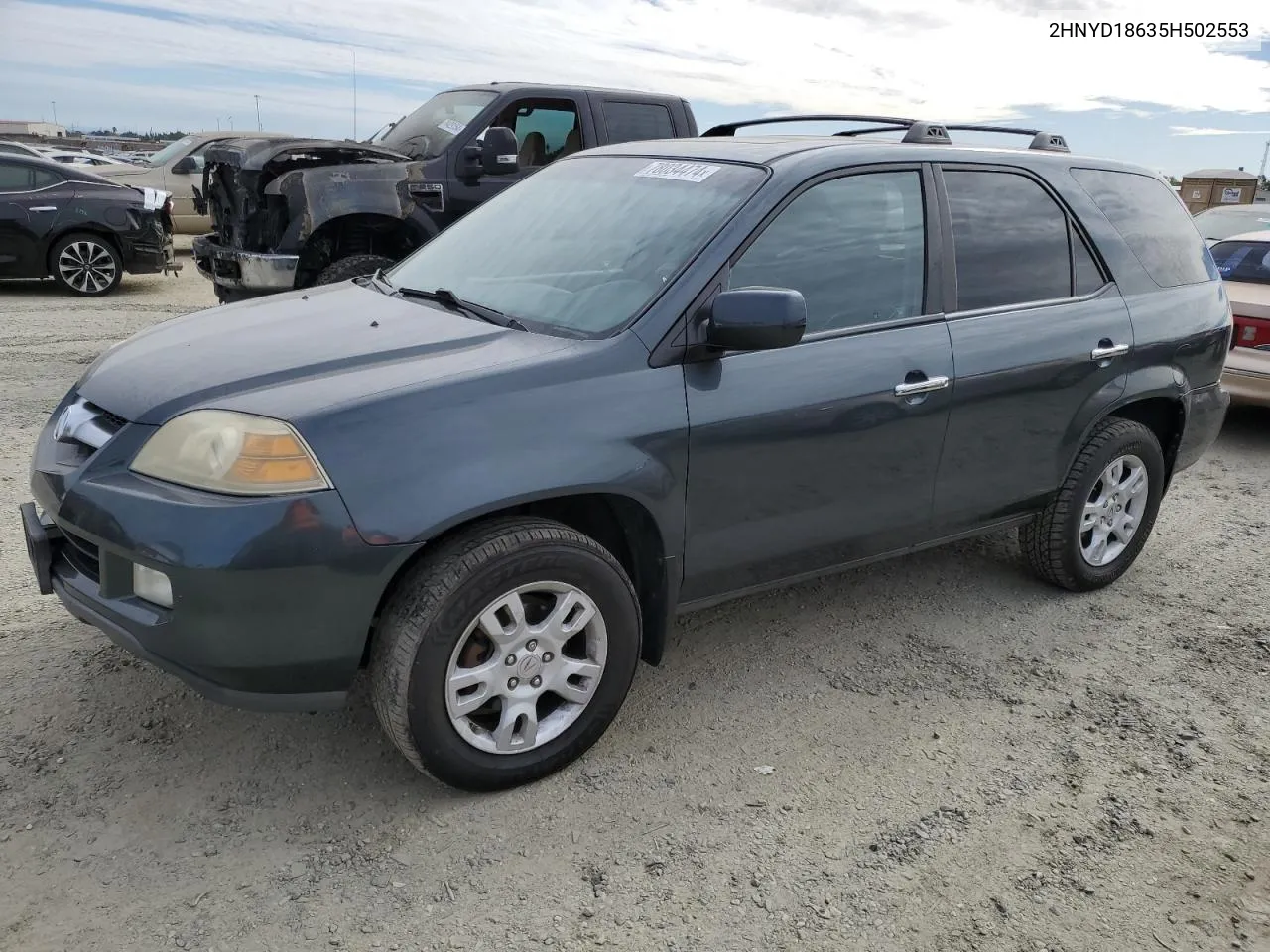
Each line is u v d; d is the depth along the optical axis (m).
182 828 2.56
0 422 5.80
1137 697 3.45
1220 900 2.49
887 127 4.06
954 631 3.88
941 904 2.43
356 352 2.75
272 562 2.29
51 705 3.03
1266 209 9.24
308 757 2.88
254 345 2.87
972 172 3.64
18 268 10.62
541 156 7.86
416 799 2.72
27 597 3.69
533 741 2.75
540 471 2.55
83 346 8.10
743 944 2.28
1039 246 3.79
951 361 3.39
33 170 10.65
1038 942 2.33
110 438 2.58
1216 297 4.45
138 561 2.36
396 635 2.48
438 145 7.52
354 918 2.30
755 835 2.64
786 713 3.24
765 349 2.75
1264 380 6.37
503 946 2.24
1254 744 3.20
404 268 3.77
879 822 2.72
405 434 2.43
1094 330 3.86
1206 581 4.49
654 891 2.43
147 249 11.32
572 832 2.62
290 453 2.34
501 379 2.59
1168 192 4.48
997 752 3.08
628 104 8.13
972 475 3.59
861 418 3.18
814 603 4.07
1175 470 4.43
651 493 2.76
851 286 3.24
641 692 3.33
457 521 2.45
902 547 3.57
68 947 2.17
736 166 3.26
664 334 2.81
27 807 2.59
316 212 6.74
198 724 2.99
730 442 2.90
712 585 3.08
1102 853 2.64
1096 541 4.18
